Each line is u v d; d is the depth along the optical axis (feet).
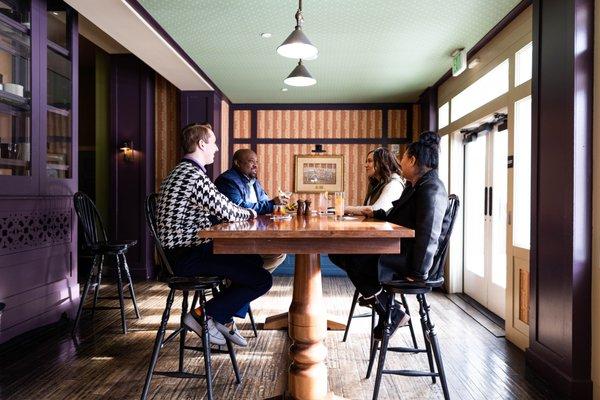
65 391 8.04
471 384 8.50
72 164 13.05
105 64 19.66
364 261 7.83
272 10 11.27
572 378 7.92
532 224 9.46
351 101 22.17
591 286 7.93
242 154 12.22
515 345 10.74
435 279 7.53
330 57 15.02
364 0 10.61
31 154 11.00
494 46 12.66
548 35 8.90
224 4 10.98
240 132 22.74
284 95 21.06
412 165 7.77
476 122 14.26
